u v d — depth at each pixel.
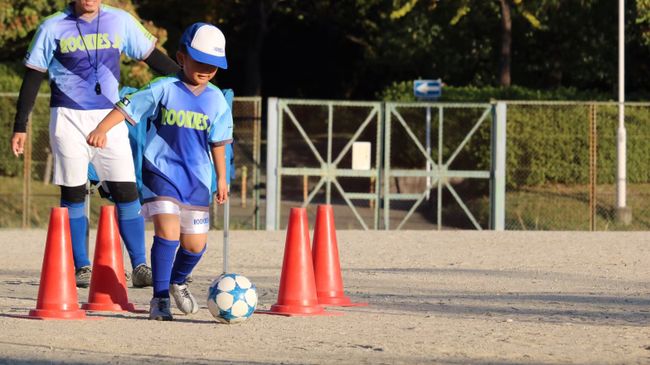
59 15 29.89
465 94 84.19
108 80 30.16
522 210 66.00
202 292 30.92
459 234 56.38
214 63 23.70
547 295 31.25
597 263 41.25
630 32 90.06
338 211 69.62
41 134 70.69
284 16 134.88
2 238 51.66
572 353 20.55
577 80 103.88
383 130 66.69
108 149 30.11
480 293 31.66
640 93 95.56
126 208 30.64
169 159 24.20
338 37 136.00
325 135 82.31
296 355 20.05
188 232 24.55
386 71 125.00
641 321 25.53
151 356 19.84
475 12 99.31
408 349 20.86
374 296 30.52
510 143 69.56
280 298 26.09
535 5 89.62
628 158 69.75
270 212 60.78
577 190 69.06
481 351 20.67
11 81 74.94
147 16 100.50
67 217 25.05
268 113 61.50
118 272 26.52
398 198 62.66
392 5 93.50
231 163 33.47
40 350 20.44
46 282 24.81
